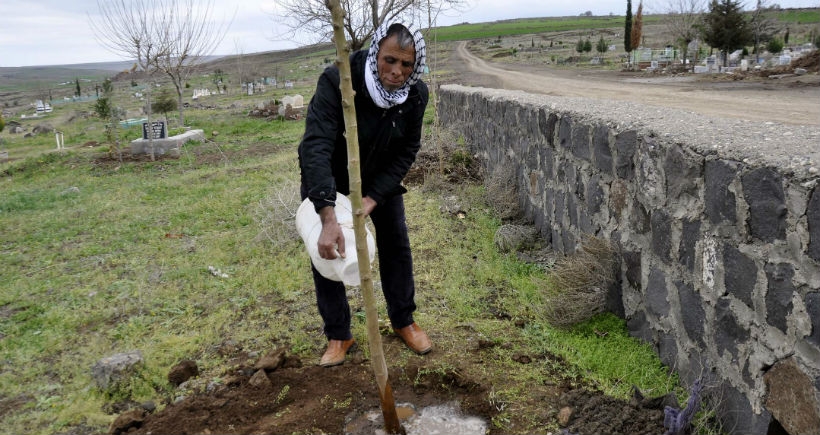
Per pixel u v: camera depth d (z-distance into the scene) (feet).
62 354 13.08
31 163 49.55
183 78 74.90
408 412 10.07
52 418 10.45
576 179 15.26
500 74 122.11
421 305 14.32
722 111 34.37
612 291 12.92
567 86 77.00
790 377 7.46
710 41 94.73
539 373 10.97
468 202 22.91
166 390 11.06
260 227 21.77
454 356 11.65
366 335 12.65
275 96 130.52
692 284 9.82
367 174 10.46
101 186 36.88
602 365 11.02
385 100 9.19
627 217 12.28
